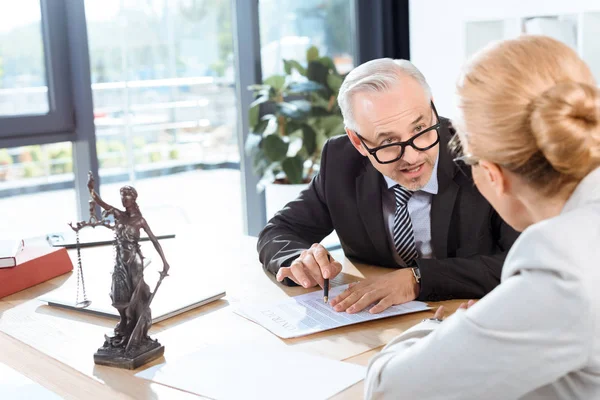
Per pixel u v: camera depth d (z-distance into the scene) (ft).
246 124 13.39
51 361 4.75
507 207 3.46
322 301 5.67
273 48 13.51
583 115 2.99
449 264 5.71
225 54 13.39
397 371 3.37
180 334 5.11
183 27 12.85
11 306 5.89
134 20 12.28
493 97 3.17
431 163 5.90
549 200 3.24
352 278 6.35
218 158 13.60
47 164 11.53
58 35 11.30
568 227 2.99
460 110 3.36
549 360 2.93
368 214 6.69
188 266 6.77
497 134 3.17
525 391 3.05
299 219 7.09
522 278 3.01
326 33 14.19
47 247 6.78
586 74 3.21
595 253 2.93
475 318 3.09
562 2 11.18
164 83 12.76
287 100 13.46
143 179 12.78
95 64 11.94
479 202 6.31
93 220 4.59
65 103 11.53
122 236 4.59
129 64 12.32
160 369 4.50
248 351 4.72
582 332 2.87
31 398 4.18
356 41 14.42
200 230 8.26
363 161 6.87
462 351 3.10
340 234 6.99
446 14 12.85
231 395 4.09
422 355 3.27
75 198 11.95
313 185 7.26
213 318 5.41
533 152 3.12
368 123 5.77
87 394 4.23
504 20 12.35
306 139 12.66
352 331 5.07
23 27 11.06
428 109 5.79
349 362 4.52
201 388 4.20
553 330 2.91
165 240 7.83
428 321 4.08
